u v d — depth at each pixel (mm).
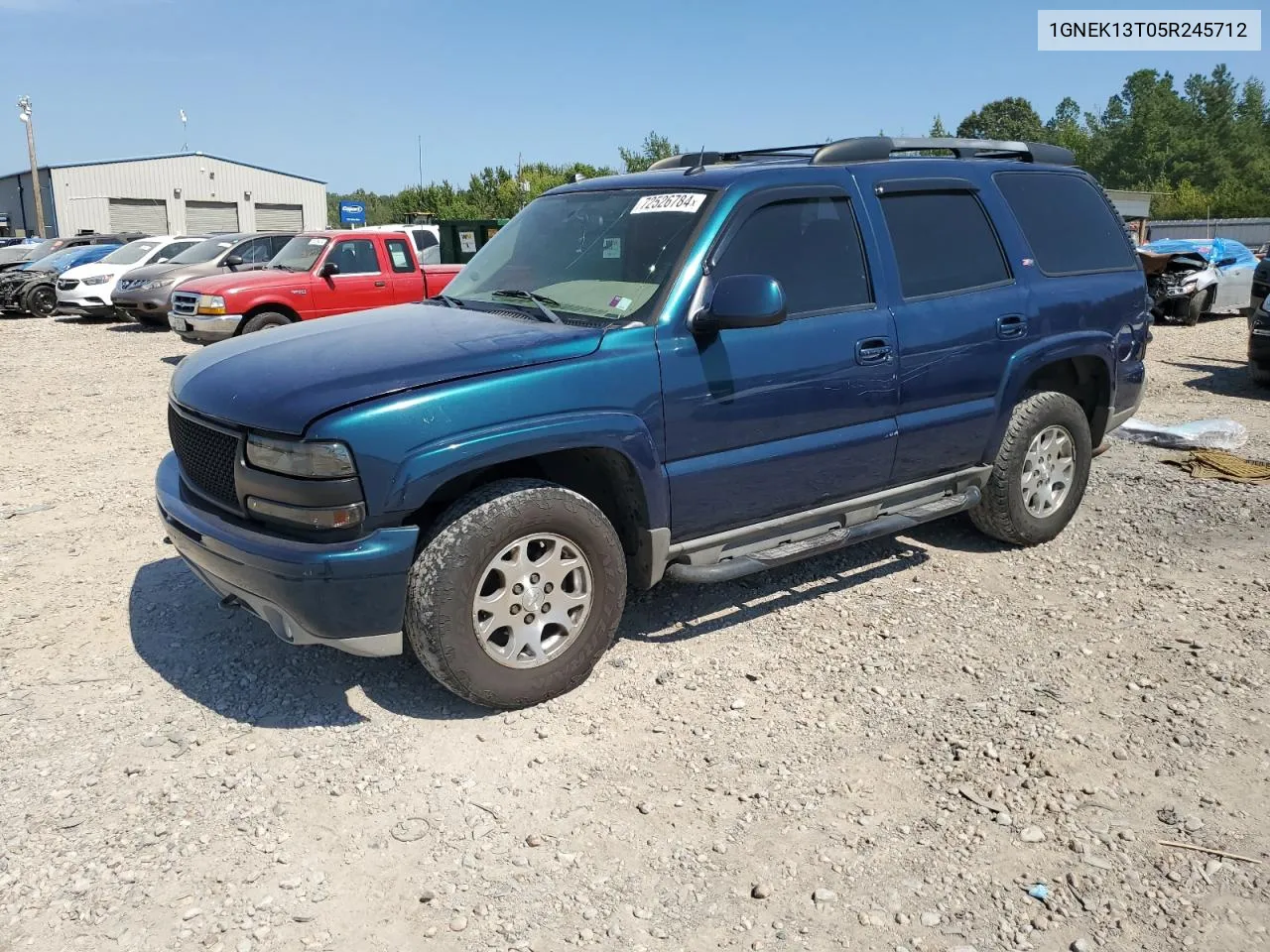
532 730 3684
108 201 49781
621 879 2910
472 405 3463
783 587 5031
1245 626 4527
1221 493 6531
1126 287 5672
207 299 12695
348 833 3100
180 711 3803
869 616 4680
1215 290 16625
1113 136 91562
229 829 3109
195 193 52219
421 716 3764
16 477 7164
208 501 3756
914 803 3254
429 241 18312
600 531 3791
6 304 20500
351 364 3578
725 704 3873
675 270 4000
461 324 4027
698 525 4125
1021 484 5332
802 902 2814
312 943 2652
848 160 4703
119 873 2906
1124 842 3051
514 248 4785
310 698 3893
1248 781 3354
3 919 2717
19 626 4555
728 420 4070
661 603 4832
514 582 3650
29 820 3139
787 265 4293
